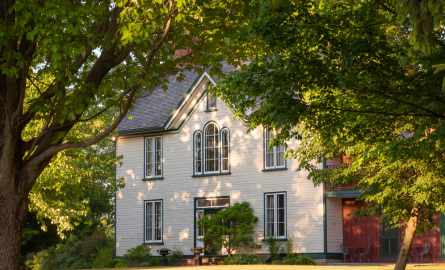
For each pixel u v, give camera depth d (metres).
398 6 7.00
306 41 11.37
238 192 27.97
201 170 29.19
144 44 9.36
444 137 10.43
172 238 29.55
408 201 15.98
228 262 25.72
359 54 10.16
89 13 8.61
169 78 34.09
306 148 18.33
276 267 19.86
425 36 6.82
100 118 25.31
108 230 54.31
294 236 26.12
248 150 28.00
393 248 25.39
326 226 25.53
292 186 26.50
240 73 12.48
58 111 8.52
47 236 41.69
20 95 8.18
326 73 11.15
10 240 8.13
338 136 12.42
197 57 9.83
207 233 26.59
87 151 26.58
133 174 31.30
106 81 8.70
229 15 9.48
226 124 28.78
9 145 8.23
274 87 11.32
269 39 11.23
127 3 8.69
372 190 16.50
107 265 28.62
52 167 20.83
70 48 8.13
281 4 11.15
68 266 33.12
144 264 29.16
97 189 26.17
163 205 30.12
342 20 11.11
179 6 8.30
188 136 29.91
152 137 31.02
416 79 10.55
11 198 8.23
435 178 14.00
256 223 27.20
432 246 24.38
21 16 8.06
